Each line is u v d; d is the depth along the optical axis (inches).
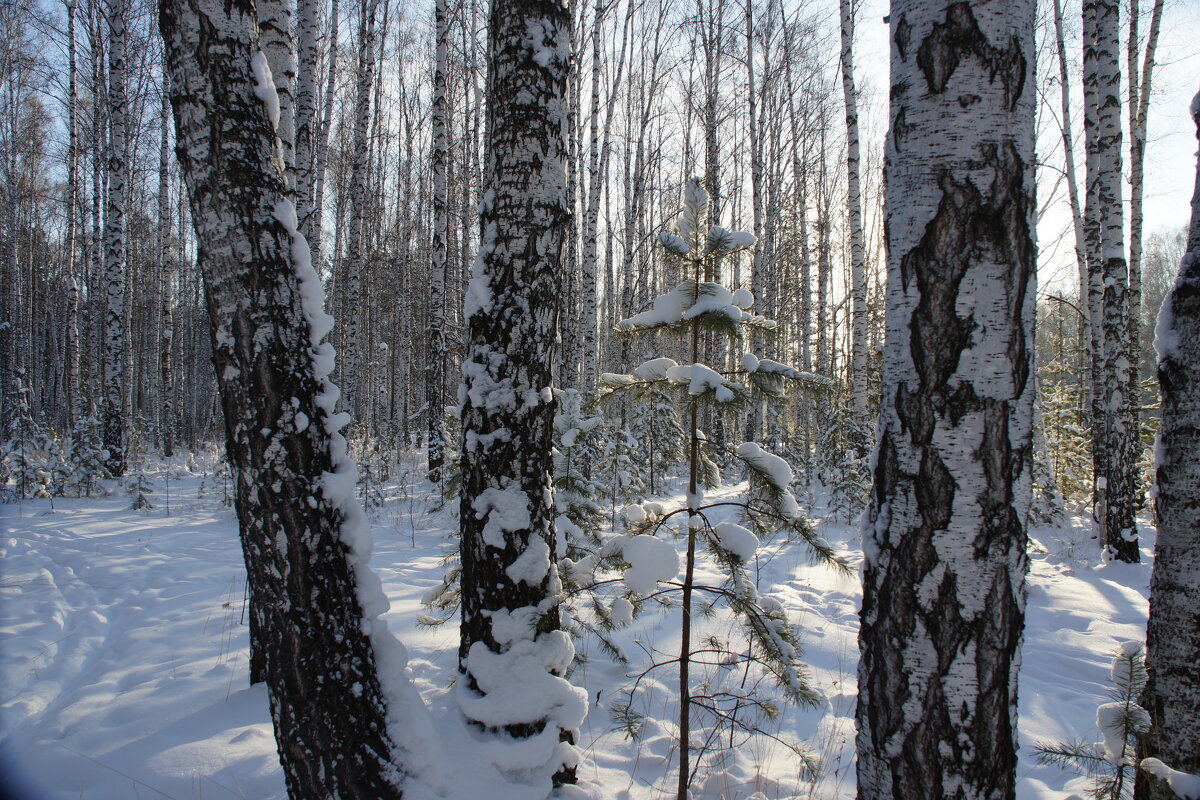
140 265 1084.5
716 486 120.5
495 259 109.0
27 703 143.8
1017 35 68.4
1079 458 542.6
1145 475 452.8
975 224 67.7
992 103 67.7
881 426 75.6
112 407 524.1
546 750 101.7
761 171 646.5
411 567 273.0
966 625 68.3
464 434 112.4
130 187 848.9
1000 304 67.9
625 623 108.3
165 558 281.7
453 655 172.1
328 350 90.8
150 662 169.8
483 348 109.9
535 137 107.6
